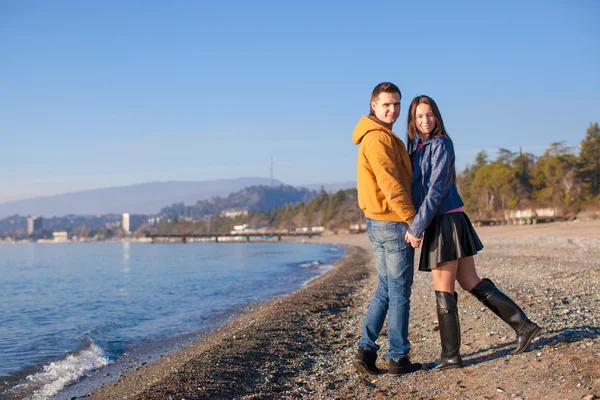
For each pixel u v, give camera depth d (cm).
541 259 1577
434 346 527
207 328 983
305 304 1088
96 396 548
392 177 384
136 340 917
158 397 448
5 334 1056
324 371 507
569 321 513
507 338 481
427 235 402
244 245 10988
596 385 326
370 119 407
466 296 791
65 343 930
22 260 6006
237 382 484
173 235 17262
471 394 359
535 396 334
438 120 404
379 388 411
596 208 5506
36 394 594
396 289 417
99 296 1820
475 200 8006
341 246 7019
